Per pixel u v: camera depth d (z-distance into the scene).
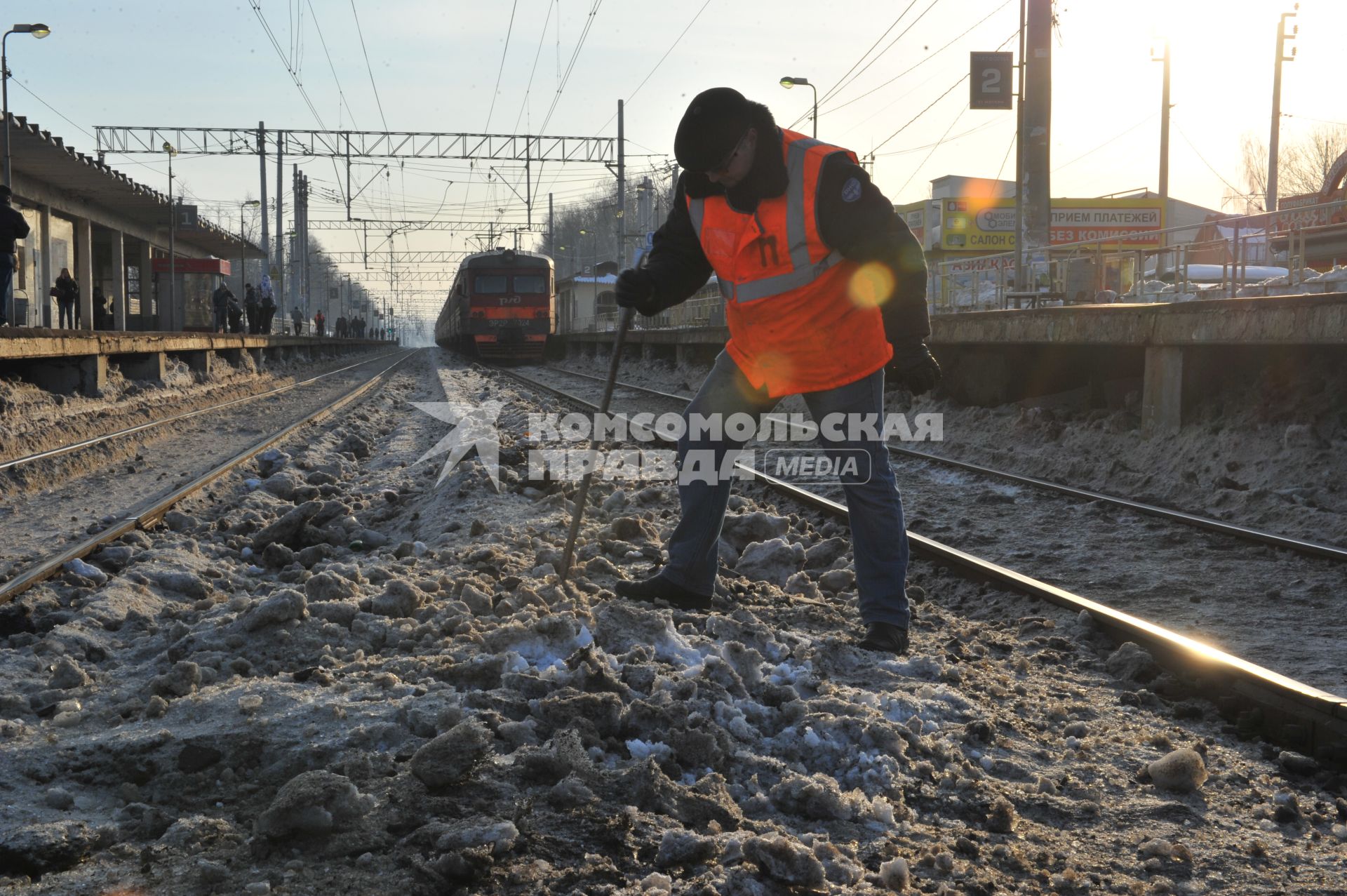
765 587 4.95
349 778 2.56
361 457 13.30
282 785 2.64
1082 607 4.71
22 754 2.79
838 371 3.96
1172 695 3.85
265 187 42.25
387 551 6.33
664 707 2.92
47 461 10.26
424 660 3.47
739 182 3.72
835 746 2.93
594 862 2.27
